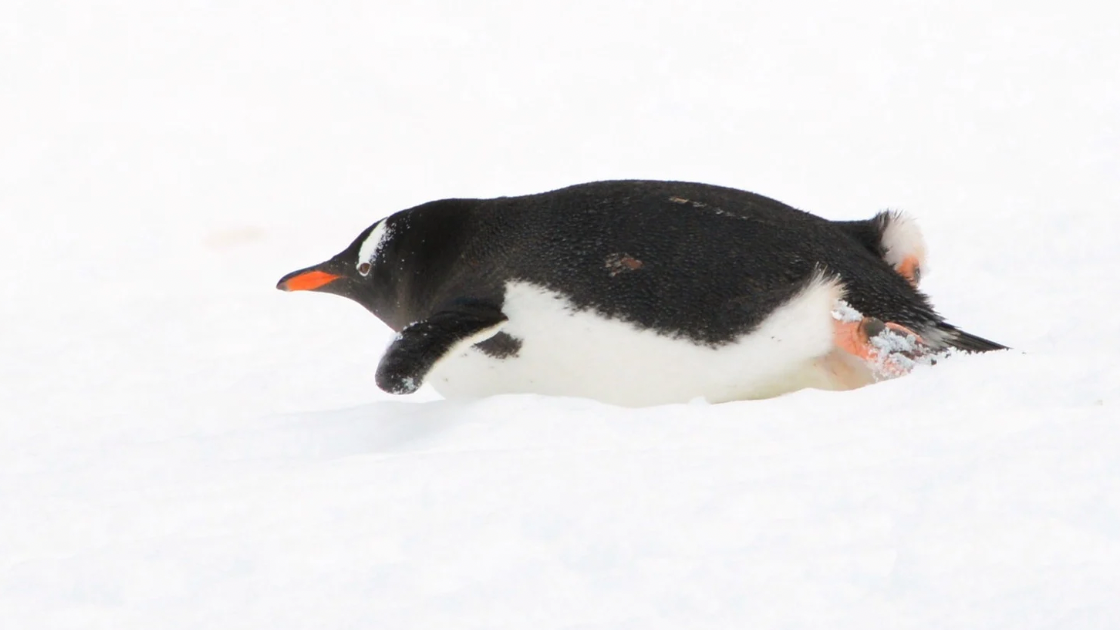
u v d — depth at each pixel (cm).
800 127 7825
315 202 6744
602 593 1056
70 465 1670
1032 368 1606
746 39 10131
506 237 1966
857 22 10088
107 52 10262
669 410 1596
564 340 1858
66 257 5488
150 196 6925
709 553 1114
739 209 1903
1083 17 9425
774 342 1808
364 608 1054
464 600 1055
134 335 3491
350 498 1310
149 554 1182
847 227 2048
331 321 3550
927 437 1391
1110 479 1194
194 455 1684
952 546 1088
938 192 5656
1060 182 5697
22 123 8588
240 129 8619
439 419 1702
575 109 8906
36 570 1163
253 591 1098
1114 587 1000
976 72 8462
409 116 8944
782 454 1370
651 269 1830
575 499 1249
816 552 1100
